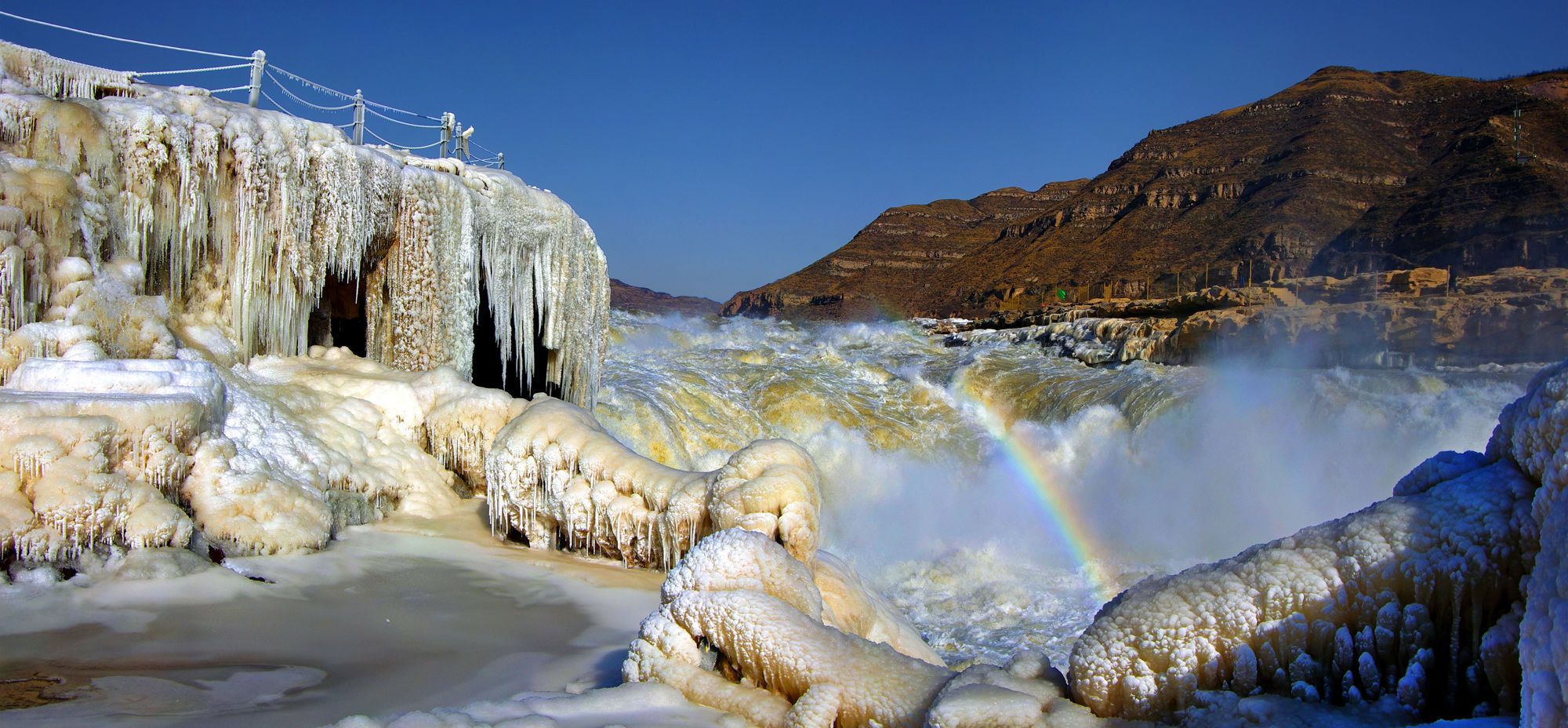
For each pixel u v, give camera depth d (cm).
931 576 1309
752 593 402
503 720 362
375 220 966
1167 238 10806
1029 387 2220
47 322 688
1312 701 293
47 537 541
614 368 1933
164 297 784
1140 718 312
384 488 803
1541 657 235
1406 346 2203
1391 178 9800
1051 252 12500
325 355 969
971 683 338
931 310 13312
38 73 780
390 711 403
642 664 412
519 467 759
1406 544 293
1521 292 2472
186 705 394
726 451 1673
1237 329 2464
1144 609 320
